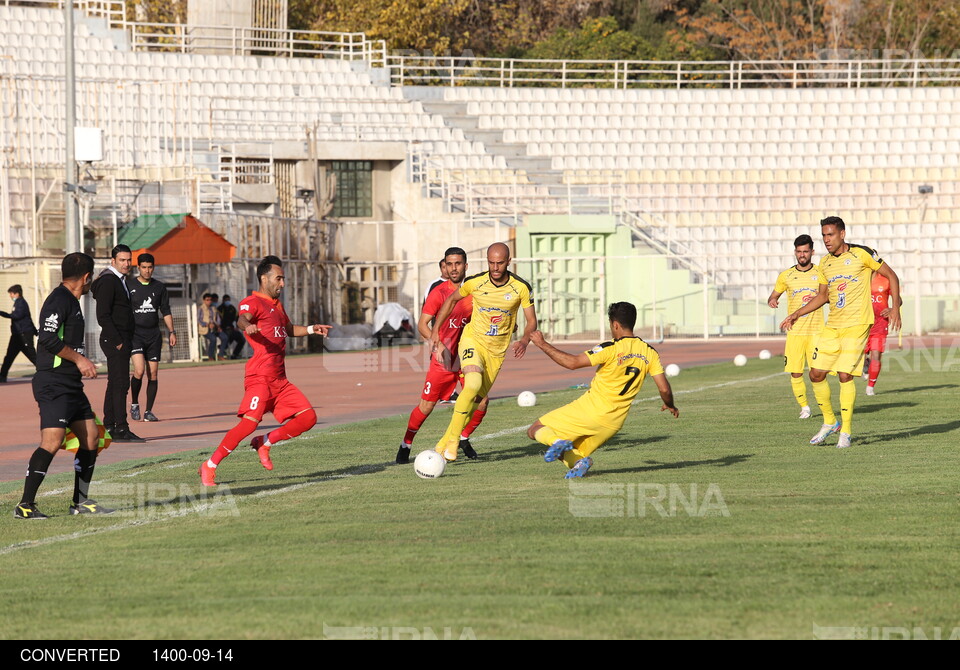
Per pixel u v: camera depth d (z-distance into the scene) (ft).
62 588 78.89
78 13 572.92
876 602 70.03
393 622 67.72
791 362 182.91
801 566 79.30
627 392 119.44
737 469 126.52
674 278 517.96
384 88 595.06
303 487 121.19
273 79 584.81
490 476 126.11
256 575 80.79
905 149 595.47
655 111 602.85
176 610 72.08
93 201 425.69
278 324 123.03
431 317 142.82
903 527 92.22
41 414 108.78
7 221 445.37
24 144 517.55
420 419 137.90
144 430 186.50
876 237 567.59
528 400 210.38
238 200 485.56
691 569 78.95
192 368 355.36
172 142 545.85
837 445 146.00
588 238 520.83
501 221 533.14
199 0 609.83
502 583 76.13
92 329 367.04
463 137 580.30
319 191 507.71
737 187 580.30
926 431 160.56
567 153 590.96
